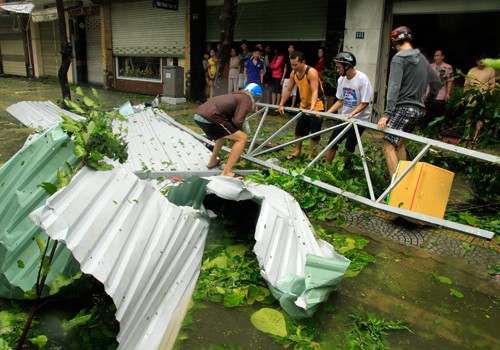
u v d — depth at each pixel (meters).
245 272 3.44
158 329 2.58
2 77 24.17
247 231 4.10
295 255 3.26
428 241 4.24
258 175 4.84
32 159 3.13
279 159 6.79
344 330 2.90
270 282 2.95
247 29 13.65
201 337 2.75
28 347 2.58
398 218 4.77
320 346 2.73
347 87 5.75
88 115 3.16
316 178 5.01
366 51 10.52
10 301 3.02
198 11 14.55
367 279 3.54
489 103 5.16
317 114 5.84
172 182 4.54
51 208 2.42
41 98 14.62
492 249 4.11
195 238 3.36
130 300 2.46
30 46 23.31
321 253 3.46
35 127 7.51
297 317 2.94
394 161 4.99
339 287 3.39
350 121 5.23
